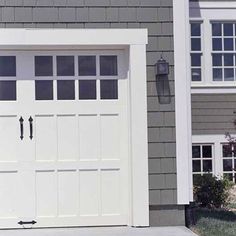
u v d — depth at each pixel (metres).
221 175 13.33
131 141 8.97
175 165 9.02
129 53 9.01
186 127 9.02
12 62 9.01
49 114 9.03
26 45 8.84
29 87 9.02
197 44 14.07
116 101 9.12
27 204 8.95
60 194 9.00
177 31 9.05
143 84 8.96
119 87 9.13
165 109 9.02
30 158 8.97
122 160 9.10
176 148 9.02
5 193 8.91
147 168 8.95
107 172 9.09
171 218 9.02
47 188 8.98
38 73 9.03
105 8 8.95
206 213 10.62
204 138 14.24
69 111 9.06
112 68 9.14
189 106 9.12
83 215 9.02
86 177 9.05
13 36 8.80
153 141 8.98
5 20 8.81
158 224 8.99
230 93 14.11
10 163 8.94
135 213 8.91
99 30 8.93
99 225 9.03
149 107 8.99
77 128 9.07
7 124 8.97
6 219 8.90
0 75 8.98
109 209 9.07
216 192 11.55
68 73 9.09
